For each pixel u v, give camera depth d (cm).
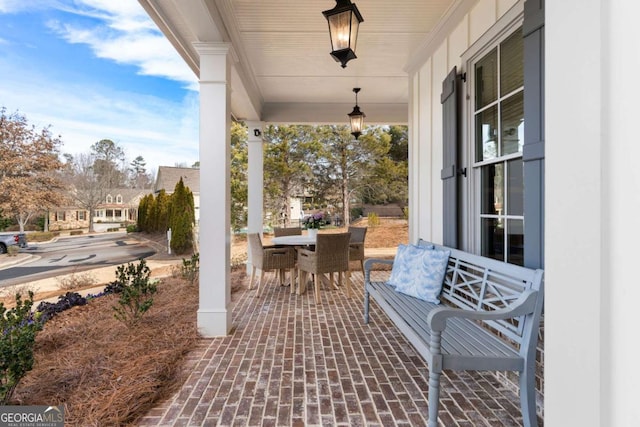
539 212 177
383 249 1035
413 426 168
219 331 291
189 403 189
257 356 251
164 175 1589
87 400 187
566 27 78
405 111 603
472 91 275
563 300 79
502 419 173
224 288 293
